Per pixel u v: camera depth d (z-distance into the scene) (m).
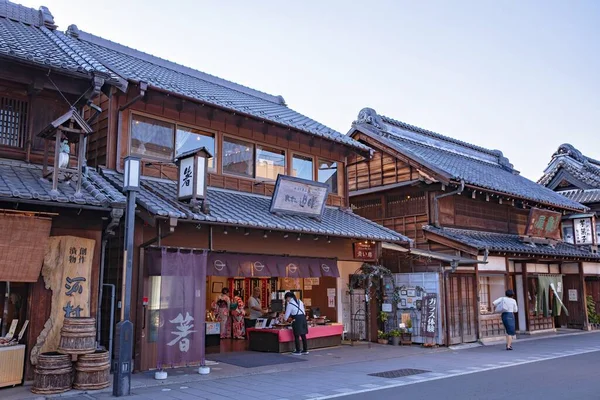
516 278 20.31
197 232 11.80
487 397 8.17
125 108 11.99
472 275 16.88
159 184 12.10
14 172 9.38
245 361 11.95
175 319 10.16
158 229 10.67
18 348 8.68
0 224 8.32
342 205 17.00
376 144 19.69
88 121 10.85
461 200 19.00
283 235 13.55
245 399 8.07
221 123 13.90
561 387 9.04
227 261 12.04
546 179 29.59
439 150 23.50
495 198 19.81
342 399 8.08
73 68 9.62
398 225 18.75
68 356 8.49
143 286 10.66
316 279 16.94
